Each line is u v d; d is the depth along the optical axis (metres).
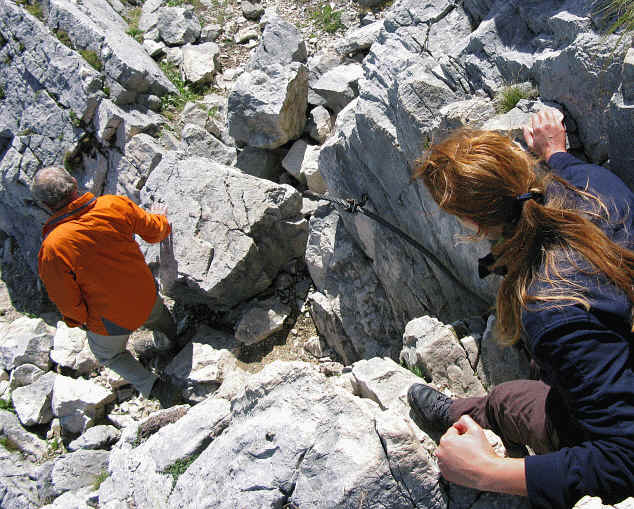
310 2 7.16
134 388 4.62
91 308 4.00
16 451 4.62
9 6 6.18
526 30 3.24
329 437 2.39
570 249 1.43
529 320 1.43
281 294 5.00
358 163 4.07
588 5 2.80
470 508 2.13
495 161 1.53
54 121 6.01
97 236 3.76
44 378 4.97
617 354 1.36
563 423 1.79
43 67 6.04
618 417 1.35
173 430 2.95
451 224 3.34
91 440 4.20
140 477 2.90
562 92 2.78
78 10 6.30
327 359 4.62
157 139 5.87
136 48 6.62
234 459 2.56
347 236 4.60
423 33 3.92
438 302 3.96
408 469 2.21
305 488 2.34
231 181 4.75
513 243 1.50
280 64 5.64
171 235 4.74
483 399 2.24
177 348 4.89
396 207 3.90
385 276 4.30
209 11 7.54
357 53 6.03
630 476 1.38
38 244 6.62
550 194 1.59
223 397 4.07
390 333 4.38
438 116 3.18
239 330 4.73
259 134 5.54
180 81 6.68
